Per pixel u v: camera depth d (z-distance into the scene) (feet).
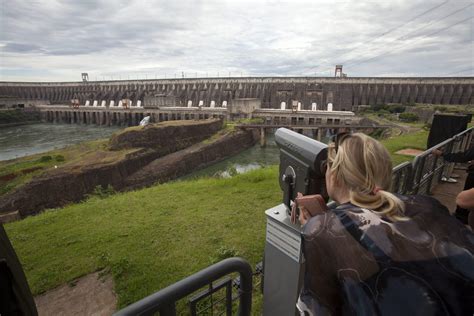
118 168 104.94
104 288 15.60
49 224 24.41
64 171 91.20
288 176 6.91
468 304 3.13
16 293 4.07
